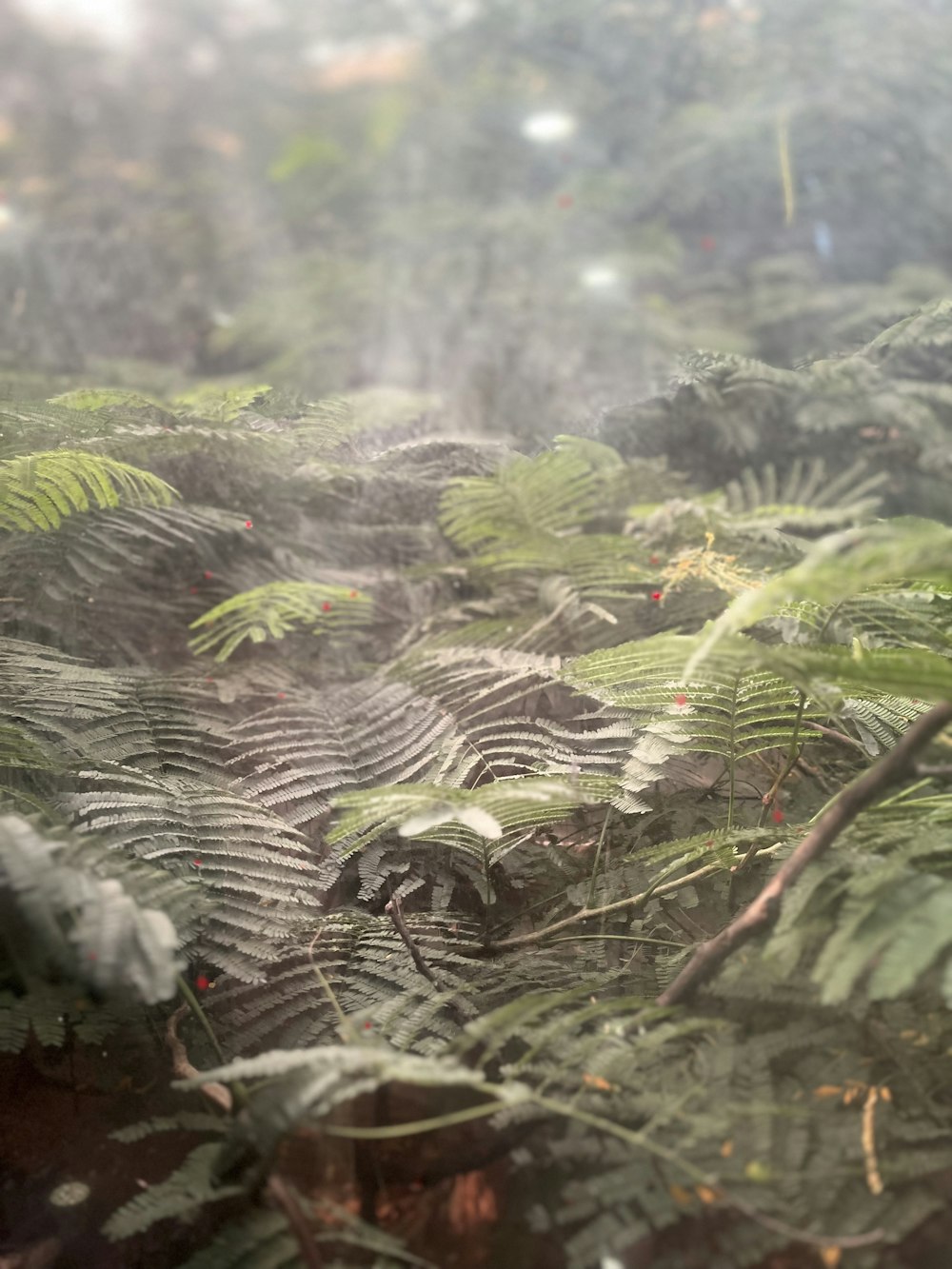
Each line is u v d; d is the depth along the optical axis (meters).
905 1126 0.45
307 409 1.11
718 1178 0.42
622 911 0.64
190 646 0.88
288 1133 0.43
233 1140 0.45
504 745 0.74
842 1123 0.45
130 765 0.69
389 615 1.01
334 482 1.06
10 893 0.45
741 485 1.28
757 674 0.57
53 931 0.42
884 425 1.18
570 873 0.69
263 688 0.83
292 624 0.92
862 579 0.42
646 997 0.57
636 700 0.63
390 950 0.61
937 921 0.41
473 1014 0.56
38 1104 0.57
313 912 0.63
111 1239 0.44
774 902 0.49
